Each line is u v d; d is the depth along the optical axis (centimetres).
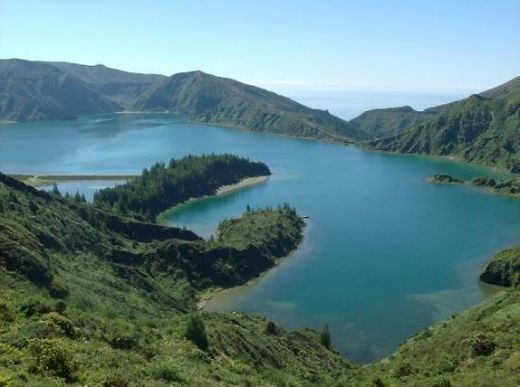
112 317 7256
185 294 14925
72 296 8094
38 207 14125
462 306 14112
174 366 4547
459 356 5806
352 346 12088
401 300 14612
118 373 3709
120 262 15112
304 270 17238
